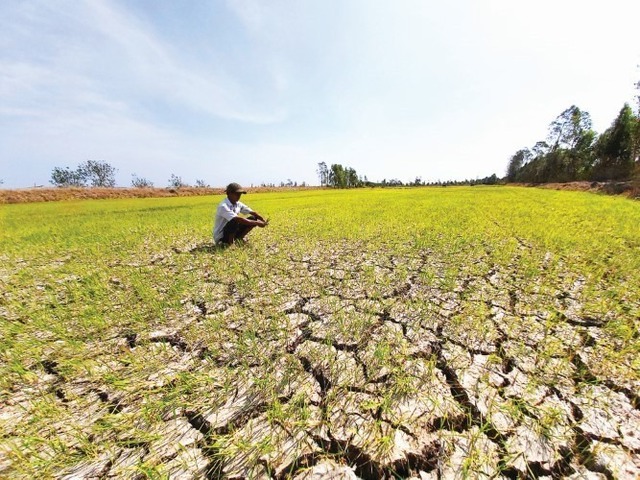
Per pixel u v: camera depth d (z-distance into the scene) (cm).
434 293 266
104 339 204
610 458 110
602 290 259
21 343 196
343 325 211
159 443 122
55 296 280
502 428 124
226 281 309
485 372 159
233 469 110
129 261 404
